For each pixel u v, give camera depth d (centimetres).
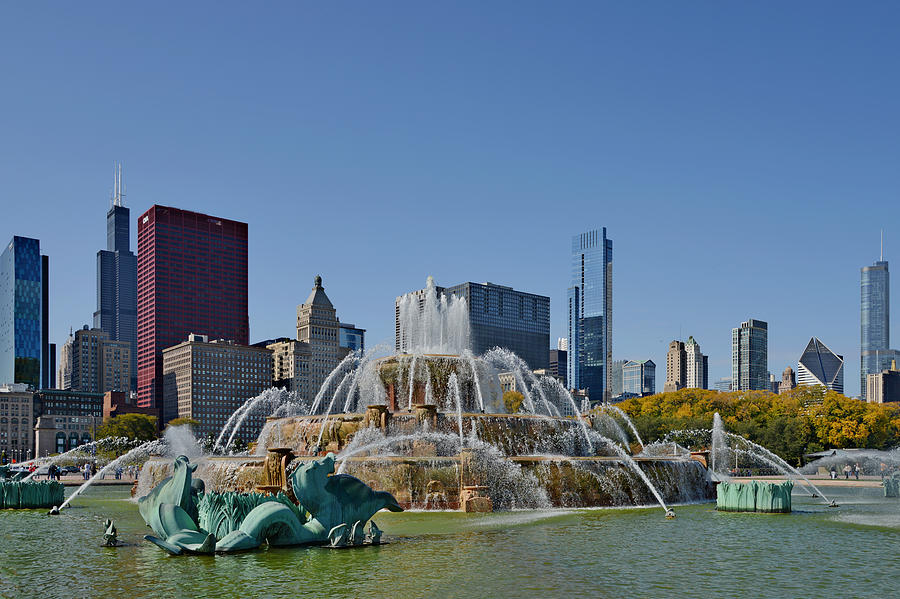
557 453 5578
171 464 5600
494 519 3900
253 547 2859
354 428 5309
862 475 12725
